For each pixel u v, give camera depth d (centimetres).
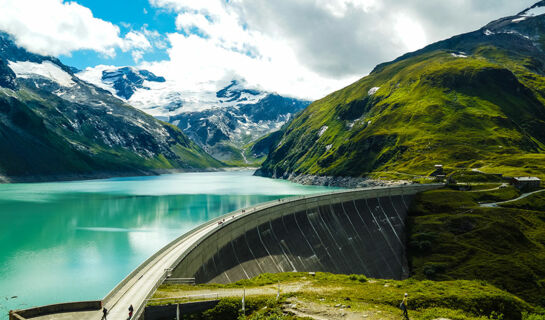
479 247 14112
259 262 9638
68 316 4531
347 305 5456
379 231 15650
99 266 12362
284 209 11806
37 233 16825
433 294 6259
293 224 12025
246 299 5469
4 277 11250
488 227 15100
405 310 5084
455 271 12888
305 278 7675
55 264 12525
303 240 11838
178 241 8106
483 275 12306
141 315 4691
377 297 5997
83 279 11144
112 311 4722
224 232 8806
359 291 6412
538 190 19250
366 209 16212
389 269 14075
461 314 5500
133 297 5231
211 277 7825
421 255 14425
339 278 7806
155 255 6931
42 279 11100
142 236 16488
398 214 17675
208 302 5203
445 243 14725
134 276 6078
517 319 5928
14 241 15450
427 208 18025
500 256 13362
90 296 9875
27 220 19475
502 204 17562
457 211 17175
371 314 5131
